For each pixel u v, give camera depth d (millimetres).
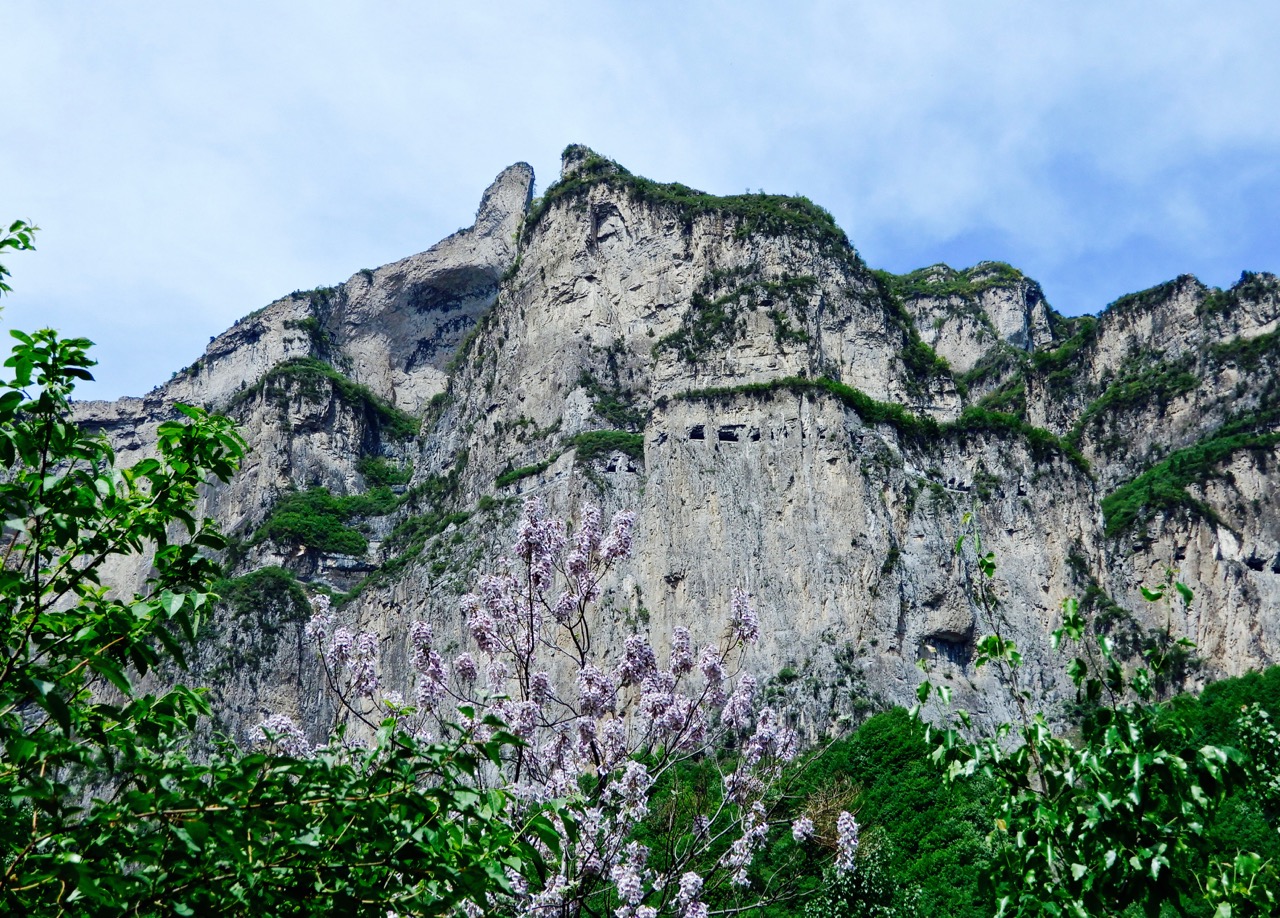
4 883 10945
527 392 121500
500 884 12367
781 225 120750
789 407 102062
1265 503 110688
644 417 114875
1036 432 107812
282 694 108062
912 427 105062
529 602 23312
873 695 87312
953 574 94688
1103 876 13328
